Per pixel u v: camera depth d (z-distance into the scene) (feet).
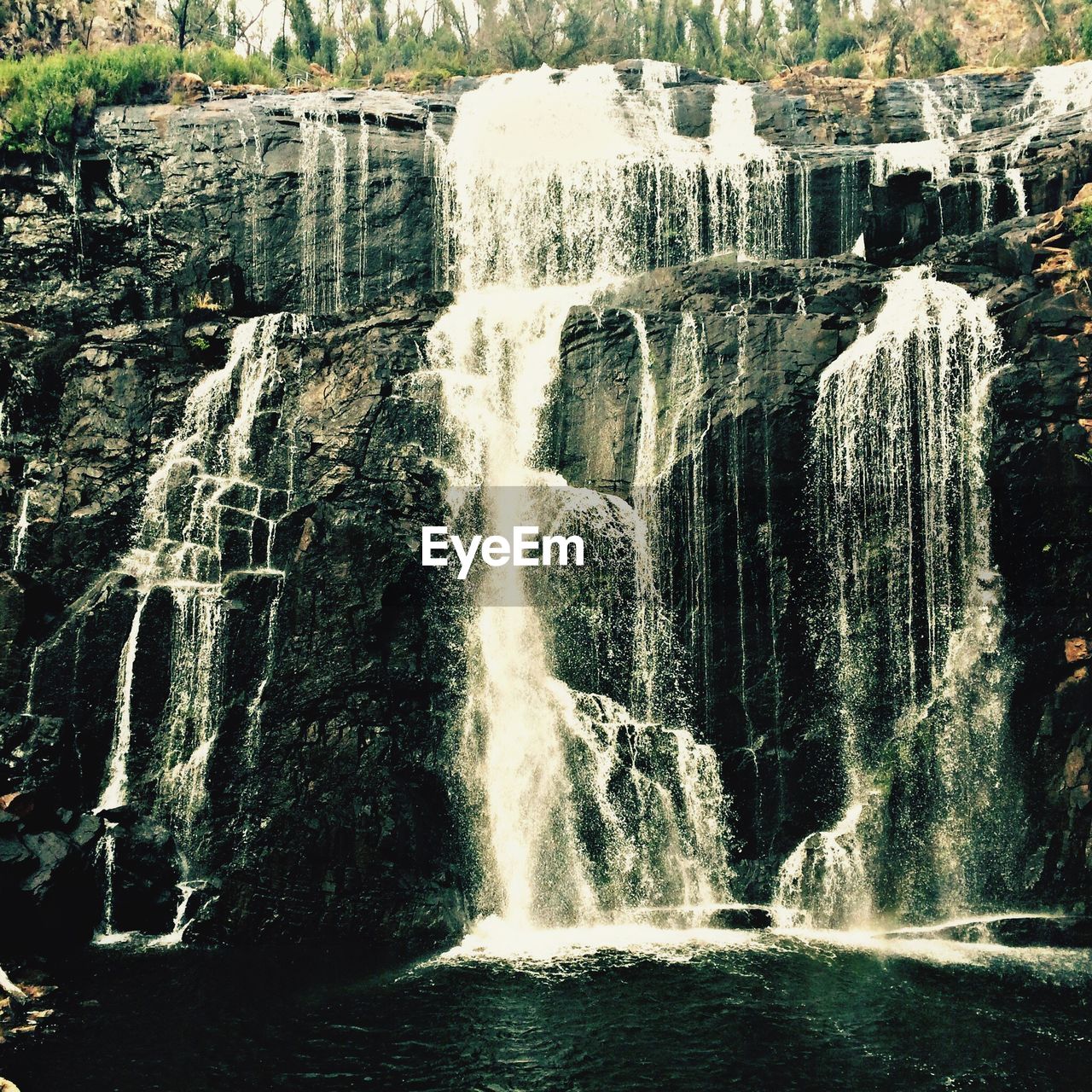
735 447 94.22
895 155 125.80
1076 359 94.27
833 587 93.76
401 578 91.66
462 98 138.51
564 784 92.22
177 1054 66.08
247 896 84.53
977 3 199.62
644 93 141.38
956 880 89.45
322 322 110.93
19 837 80.94
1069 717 90.63
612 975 77.56
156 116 131.64
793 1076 64.49
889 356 95.55
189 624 92.17
